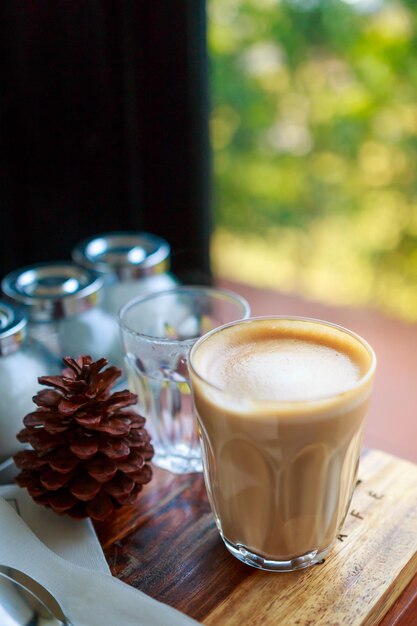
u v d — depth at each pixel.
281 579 0.42
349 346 0.42
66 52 0.67
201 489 0.48
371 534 0.44
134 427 0.46
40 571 0.41
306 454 0.39
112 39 0.68
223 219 0.85
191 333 0.54
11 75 0.65
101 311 0.57
